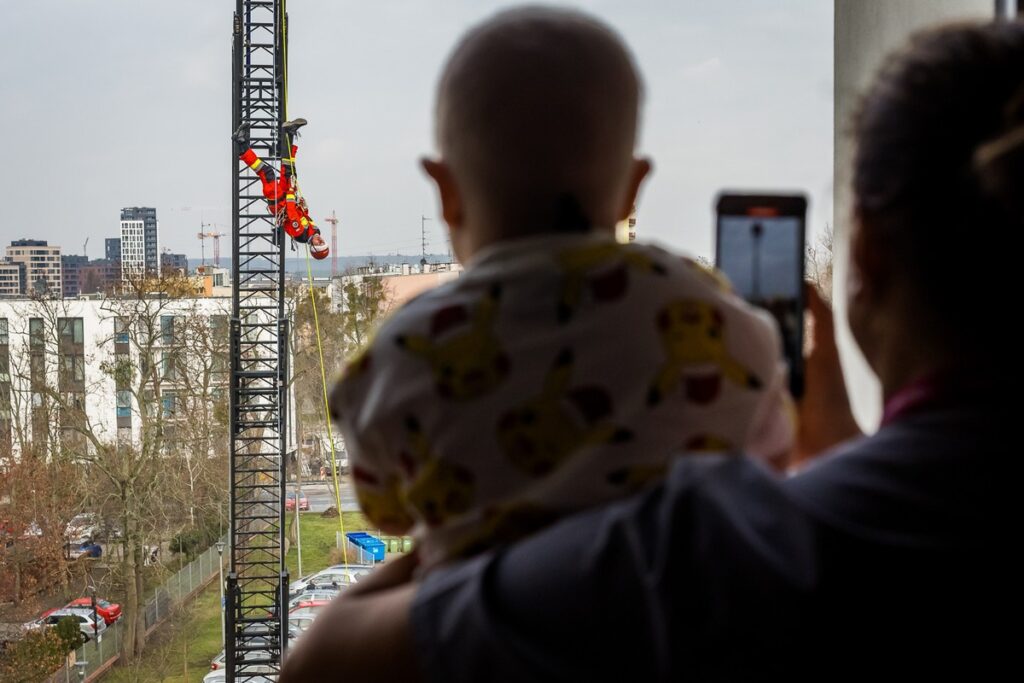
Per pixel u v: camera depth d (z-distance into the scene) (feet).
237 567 19.61
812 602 1.70
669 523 1.80
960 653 1.69
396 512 2.55
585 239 2.45
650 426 2.25
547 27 2.58
